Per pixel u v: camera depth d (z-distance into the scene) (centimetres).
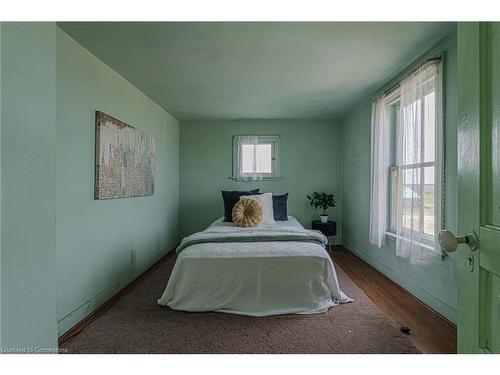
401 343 192
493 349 71
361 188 414
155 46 236
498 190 69
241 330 211
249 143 505
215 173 510
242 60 264
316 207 495
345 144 483
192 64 272
